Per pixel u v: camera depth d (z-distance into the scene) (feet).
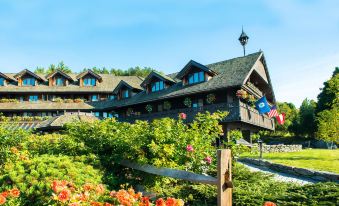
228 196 16.98
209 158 27.35
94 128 33.04
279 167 47.80
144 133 29.19
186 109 91.97
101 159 29.12
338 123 81.05
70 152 30.89
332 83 85.20
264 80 103.45
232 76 88.28
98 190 18.81
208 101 88.63
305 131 173.68
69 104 139.23
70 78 148.97
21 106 137.08
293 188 26.61
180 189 26.63
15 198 18.69
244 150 32.14
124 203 15.72
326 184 26.07
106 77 158.92
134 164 27.48
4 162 30.60
